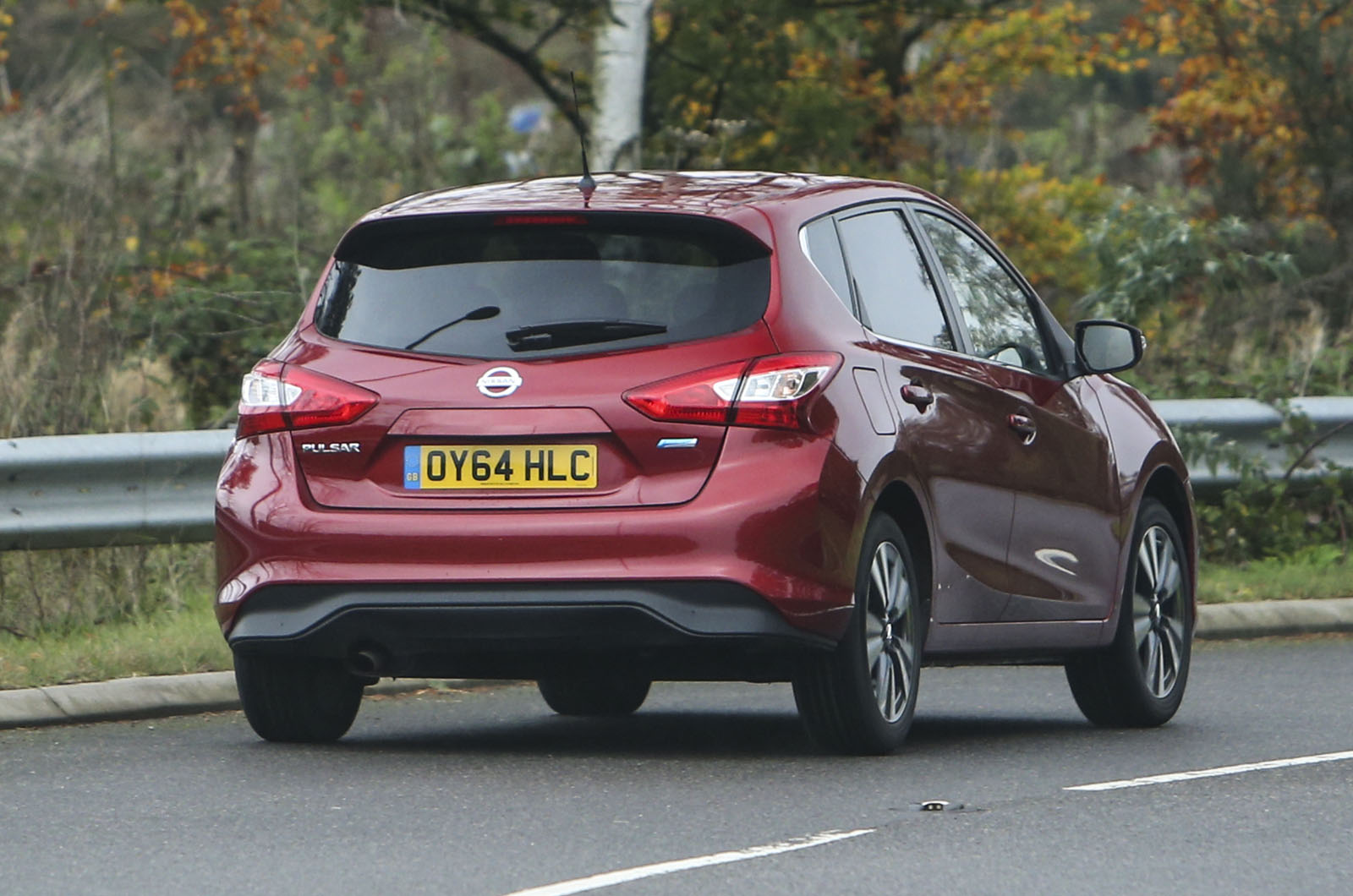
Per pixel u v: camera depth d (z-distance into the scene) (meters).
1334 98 61.41
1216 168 63.41
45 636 30.94
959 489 23.59
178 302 46.75
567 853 17.56
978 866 17.12
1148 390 47.31
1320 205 61.38
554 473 21.42
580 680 27.88
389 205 23.33
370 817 19.19
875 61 73.38
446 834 18.38
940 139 74.50
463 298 22.17
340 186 61.72
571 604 21.22
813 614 21.33
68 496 31.22
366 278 22.66
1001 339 25.75
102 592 32.59
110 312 41.69
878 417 22.20
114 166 52.31
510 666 22.16
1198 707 29.08
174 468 32.03
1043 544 25.33
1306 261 56.00
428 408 21.72
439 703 29.61
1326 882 16.62
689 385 21.31
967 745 24.67
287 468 22.22
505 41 62.81
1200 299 51.78
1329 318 53.78
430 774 21.72
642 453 21.31
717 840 18.12
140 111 62.66
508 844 17.97
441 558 21.47
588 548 21.22
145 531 31.78
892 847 17.88
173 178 55.62
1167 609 27.94
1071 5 75.62
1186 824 19.09
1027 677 33.56
